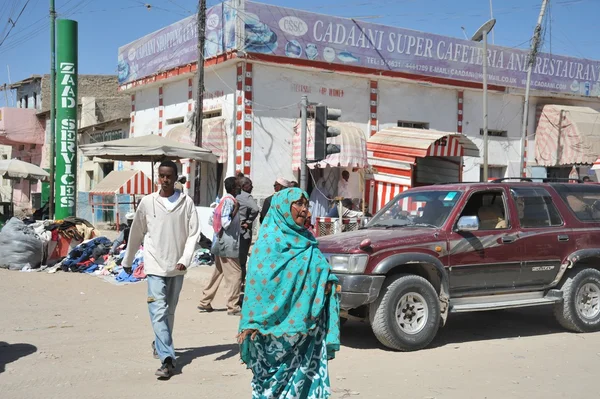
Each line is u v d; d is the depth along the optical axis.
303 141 11.63
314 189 17.53
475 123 21.28
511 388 5.31
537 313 9.20
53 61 22.02
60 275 11.85
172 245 5.80
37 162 33.53
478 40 20.77
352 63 18.23
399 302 6.58
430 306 6.74
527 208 7.72
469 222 6.94
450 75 20.19
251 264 3.79
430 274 7.01
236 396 5.00
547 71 22.58
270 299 3.71
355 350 6.75
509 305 7.29
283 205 3.78
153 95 21.30
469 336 7.58
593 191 8.41
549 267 7.61
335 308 3.82
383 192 18.16
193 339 7.12
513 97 22.20
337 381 5.47
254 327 3.71
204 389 5.20
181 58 18.88
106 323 7.87
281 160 17.47
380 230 7.39
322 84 18.11
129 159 13.95
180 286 5.98
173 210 5.81
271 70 17.28
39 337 7.07
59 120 15.82
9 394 5.03
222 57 17.02
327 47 17.78
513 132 22.30
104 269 11.92
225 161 17.39
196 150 13.02
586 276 7.82
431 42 19.72
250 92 16.98
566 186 8.24
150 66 20.61
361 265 6.49
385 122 19.33
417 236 6.88
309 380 3.76
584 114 22.11
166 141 12.95
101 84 32.12
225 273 8.53
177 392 5.12
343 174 17.98
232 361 6.14
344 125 17.50
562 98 23.30
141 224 5.86
